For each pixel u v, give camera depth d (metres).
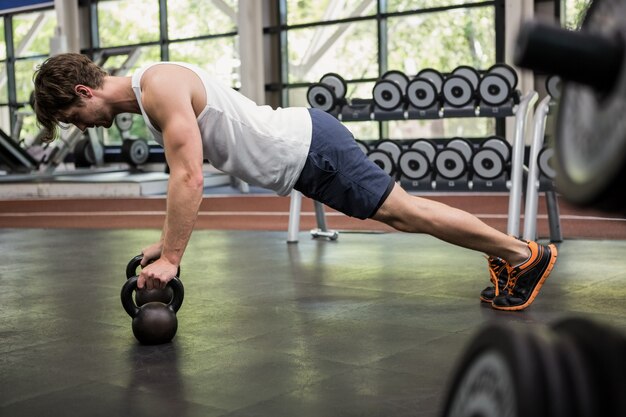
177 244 2.09
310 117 2.14
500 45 8.67
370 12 9.97
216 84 2.09
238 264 3.70
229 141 2.09
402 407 1.58
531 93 3.97
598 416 0.56
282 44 10.30
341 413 1.55
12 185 8.96
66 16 11.54
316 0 10.16
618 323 2.29
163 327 2.14
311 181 2.15
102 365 1.96
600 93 0.54
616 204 0.54
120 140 12.20
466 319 2.39
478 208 6.60
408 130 9.75
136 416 1.57
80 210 7.89
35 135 11.49
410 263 3.58
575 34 0.51
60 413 1.60
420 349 2.04
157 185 8.73
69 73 2.02
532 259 2.42
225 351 2.07
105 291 3.10
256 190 8.91
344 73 10.27
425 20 9.58
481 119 9.32
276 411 1.58
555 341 0.60
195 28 11.29
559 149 0.63
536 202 3.85
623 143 0.50
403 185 5.20
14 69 12.75
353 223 5.94
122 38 11.88
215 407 1.61
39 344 2.22
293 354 2.02
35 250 4.61
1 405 1.67
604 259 3.55
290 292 2.93
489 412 0.63
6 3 12.30
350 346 2.09
